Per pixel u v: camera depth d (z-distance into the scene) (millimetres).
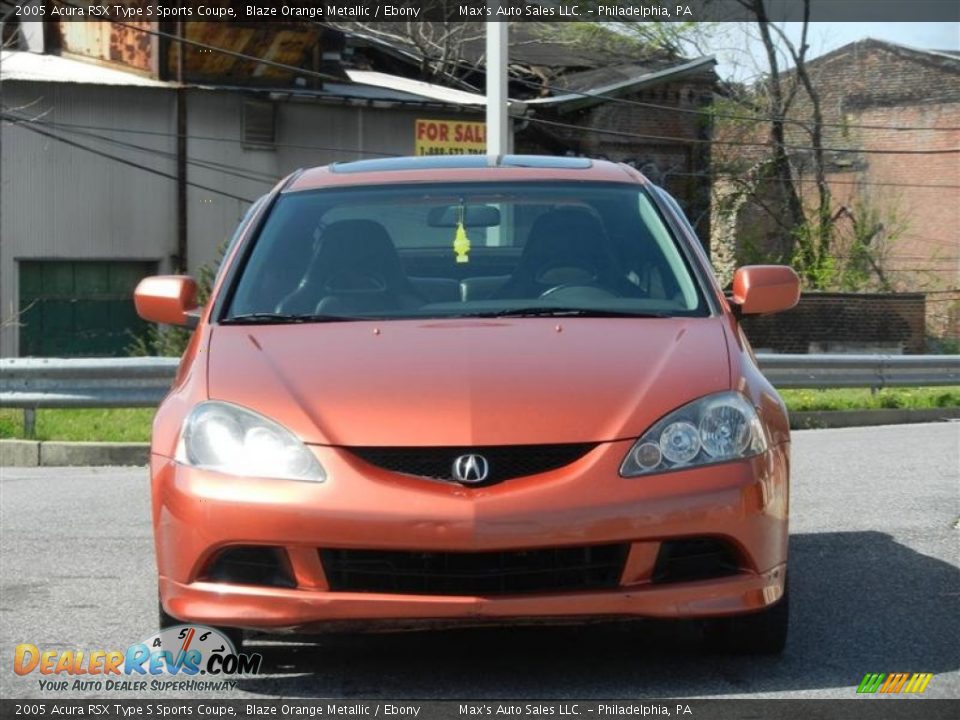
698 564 8930
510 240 11359
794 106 73375
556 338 9820
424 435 8750
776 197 72812
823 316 65250
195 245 55438
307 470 8750
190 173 55281
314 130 57375
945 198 83625
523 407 8906
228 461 8914
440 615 8617
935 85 83688
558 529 8531
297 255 11203
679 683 9266
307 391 9172
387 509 8539
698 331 10055
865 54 86500
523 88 69938
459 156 12984
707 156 71125
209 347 10016
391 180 12086
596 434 8805
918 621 10992
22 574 13188
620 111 69000
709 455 8898
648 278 10938
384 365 9414
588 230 11398
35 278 53406
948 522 15398
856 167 83438
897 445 24203
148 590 12500
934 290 83250
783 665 9711
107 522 16016
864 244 76562
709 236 72375
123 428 24922
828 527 15180
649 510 8641
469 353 9547
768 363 32594
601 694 9023
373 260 11094
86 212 53750
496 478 8680
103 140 53938
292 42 56750
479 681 9391
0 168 52469
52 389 23609
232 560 8930
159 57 54875
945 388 38500
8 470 22047
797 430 29938
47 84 53000
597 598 8633
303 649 10305
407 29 72438
